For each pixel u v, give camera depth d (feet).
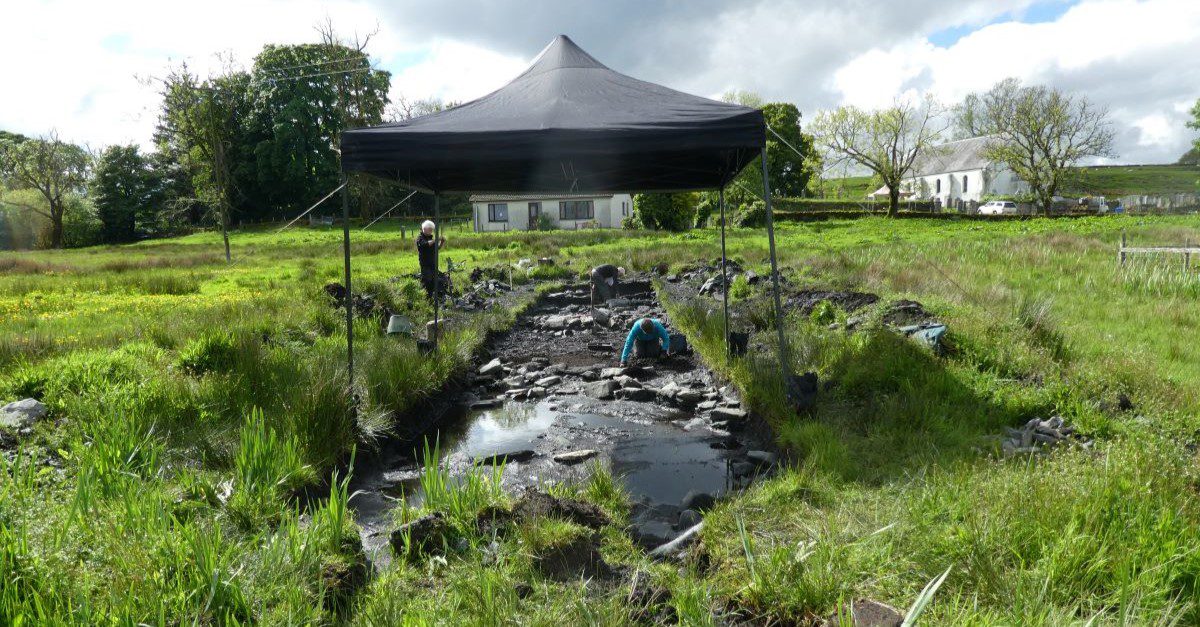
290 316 29.78
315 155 185.26
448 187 31.14
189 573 8.73
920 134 159.43
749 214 136.05
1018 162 155.43
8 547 8.50
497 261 66.03
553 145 17.94
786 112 219.41
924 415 16.48
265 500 12.10
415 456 17.94
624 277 53.21
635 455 17.62
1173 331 25.58
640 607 9.34
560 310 43.37
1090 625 7.39
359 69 164.76
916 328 23.35
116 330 27.66
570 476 16.17
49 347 23.21
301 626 8.37
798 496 12.80
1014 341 21.65
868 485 13.12
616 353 30.94
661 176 30.83
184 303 38.63
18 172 171.63
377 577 10.33
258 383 19.24
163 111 102.06
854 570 9.68
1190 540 9.09
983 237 84.64
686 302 40.01
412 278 46.70
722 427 19.86
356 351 24.86
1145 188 260.83
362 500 14.60
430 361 23.34
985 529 9.95
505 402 23.21
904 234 103.24
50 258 91.20
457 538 11.23
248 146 185.88
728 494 14.12
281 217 192.75
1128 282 36.91
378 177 24.31
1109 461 11.54
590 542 11.11
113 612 7.83
